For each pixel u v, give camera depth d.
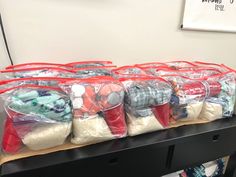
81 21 1.06
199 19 1.30
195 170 1.26
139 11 1.15
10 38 0.97
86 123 0.75
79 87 0.78
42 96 0.71
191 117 0.99
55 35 1.04
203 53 1.43
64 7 1.01
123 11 1.12
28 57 1.03
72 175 0.75
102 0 1.06
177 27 1.28
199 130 0.96
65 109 0.72
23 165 0.69
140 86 0.87
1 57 0.98
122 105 0.83
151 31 1.22
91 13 1.07
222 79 1.09
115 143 0.83
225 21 1.38
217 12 1.33
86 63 1.07
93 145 0.81
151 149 0.85
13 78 0.83
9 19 0.94
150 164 0.89
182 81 1.00
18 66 0.93
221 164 1.33
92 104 0.77
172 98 0.94
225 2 1.33
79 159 0.73
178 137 0.89
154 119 0.88
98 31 1.11
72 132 0.78
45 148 0.75
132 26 1.17
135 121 0.86
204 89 0.98
